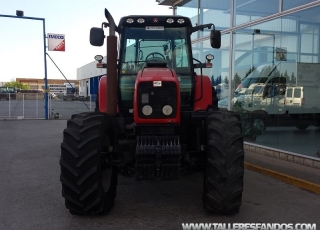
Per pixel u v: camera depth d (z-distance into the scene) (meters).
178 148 4.48
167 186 6.27
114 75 5.28
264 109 9.08
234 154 4.49
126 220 4.68
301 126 7.87
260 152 9.03
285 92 8.41
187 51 5.90
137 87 4.73
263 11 9.11
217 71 11.27
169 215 4.86
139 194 5.81
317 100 7.52
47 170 7.45
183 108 5.81
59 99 37.31
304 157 7.63
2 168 7.61
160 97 4.72
